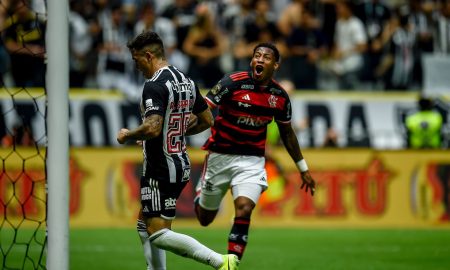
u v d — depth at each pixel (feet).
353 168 168.55
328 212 167.02
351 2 190.90
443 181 171.42
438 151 171.73
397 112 188.34
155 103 71.92
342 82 187.83
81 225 159.63
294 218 165.89
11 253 117.70
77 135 174.70
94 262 112.37
